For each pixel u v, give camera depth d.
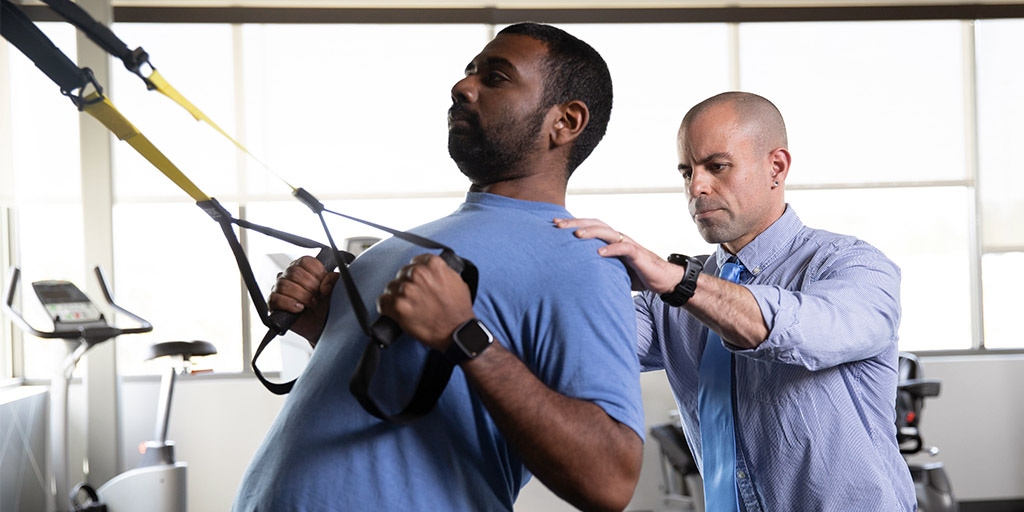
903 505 1.73
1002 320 6.03
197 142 5.62
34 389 5.31
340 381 1.14
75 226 5.53
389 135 5.74
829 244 1.78
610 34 5.85
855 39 5.92
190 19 5.56
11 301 4.15
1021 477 5.89
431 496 1.09
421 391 1.04
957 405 5.91
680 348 1.91
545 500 5.57
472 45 5.77
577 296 1.12
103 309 5.30
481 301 1.11
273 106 5.68
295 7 5.61
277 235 1.30
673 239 5.89
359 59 5.72
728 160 1.78
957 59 5.94
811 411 1.69
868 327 1.60
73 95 0.97
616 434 1.07
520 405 1.02
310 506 1.09
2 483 4.60
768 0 5.83
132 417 5.54
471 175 1.29
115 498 4.52
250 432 5.60
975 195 5.95
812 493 1.69
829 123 5.92
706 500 1.82
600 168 5.86
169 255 5.65
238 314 5.71
